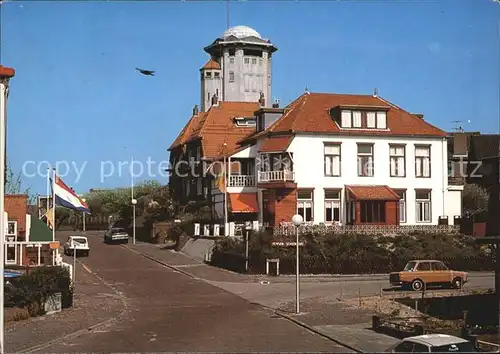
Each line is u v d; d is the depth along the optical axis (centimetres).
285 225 4419
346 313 2531
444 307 2606
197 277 3819
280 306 2750
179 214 6044
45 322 2355
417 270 3344
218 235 4866
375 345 1880
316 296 3047
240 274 3916
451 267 4091
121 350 1852
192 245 5022
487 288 3278
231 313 2597
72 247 4897
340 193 4800
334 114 4944
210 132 6072
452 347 1448
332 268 3944
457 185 5162
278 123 4906
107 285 3497
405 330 2031
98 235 6944
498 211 2562
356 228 4572
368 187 4816
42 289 2559
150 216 6262
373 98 5269
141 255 5028
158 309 2706
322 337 2062
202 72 8700
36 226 3662
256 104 6550
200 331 2178
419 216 4947
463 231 3100
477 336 1902
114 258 4822
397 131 4919
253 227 4659
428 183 4956
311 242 4091
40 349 1884
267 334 2119
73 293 2964
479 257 4134
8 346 1923
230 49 8806
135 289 3359
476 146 2889
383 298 2933
